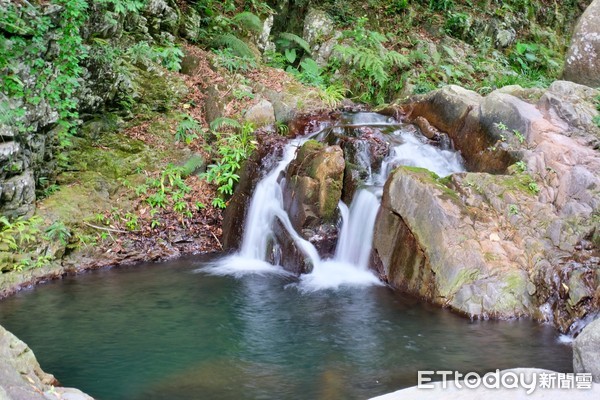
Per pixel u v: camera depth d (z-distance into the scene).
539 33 15.73
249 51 11.48
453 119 9.23
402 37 13.90
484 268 6.68
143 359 5.42
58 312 6.55
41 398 3.77
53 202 8.15
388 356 5.53
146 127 9.69
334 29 13.56
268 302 6.93
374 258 7.74
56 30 7.86
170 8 11.10
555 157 7.66
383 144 8.73
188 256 8.61
